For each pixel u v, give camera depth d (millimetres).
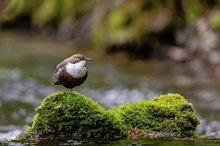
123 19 21234
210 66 17938
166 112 6844
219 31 18938
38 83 15133
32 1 27188
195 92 14422
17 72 16453
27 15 27219
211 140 6398
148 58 19953
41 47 22062
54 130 6398
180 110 6922
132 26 20750
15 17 27375
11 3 27703
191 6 20672
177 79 16359
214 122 10664
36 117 6480
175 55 19438
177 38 19969
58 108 6402
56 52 20859
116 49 20641
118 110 6871
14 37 24938
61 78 6340
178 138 6496
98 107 6551
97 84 15312
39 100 13078
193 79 16406
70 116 6379
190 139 6453
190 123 6852
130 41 20203
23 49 21266
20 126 10164
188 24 20203
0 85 14531
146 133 6652
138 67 18375
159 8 20938
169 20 20203
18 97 13305
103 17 22734
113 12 22266
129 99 13594
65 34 24688
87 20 24062
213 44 18609
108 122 6418
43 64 18141
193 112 6965
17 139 6410
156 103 7016
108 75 16703
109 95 13984
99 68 17812
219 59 17969
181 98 7145
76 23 24625
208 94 14125
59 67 6375
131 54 20297
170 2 20875
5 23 27312
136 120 6754
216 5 20594
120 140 6293
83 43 23266
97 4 24125
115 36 20766
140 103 6992
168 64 18922
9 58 18938
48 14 26188
